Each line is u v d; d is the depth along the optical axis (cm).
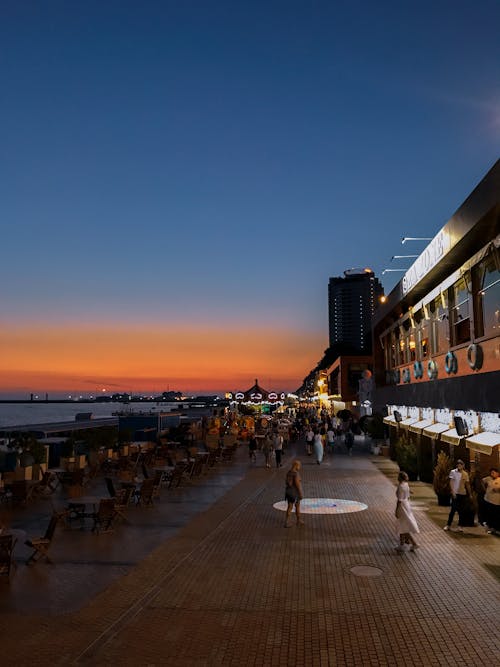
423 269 2116
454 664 668
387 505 1719
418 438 2283
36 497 1905
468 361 1681
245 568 1061
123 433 3394
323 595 906
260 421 6059
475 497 1398
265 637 747
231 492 2033
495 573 1016
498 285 1515
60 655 698
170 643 731
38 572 1047
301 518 1532
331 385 8344
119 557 1149
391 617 810
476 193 1469
